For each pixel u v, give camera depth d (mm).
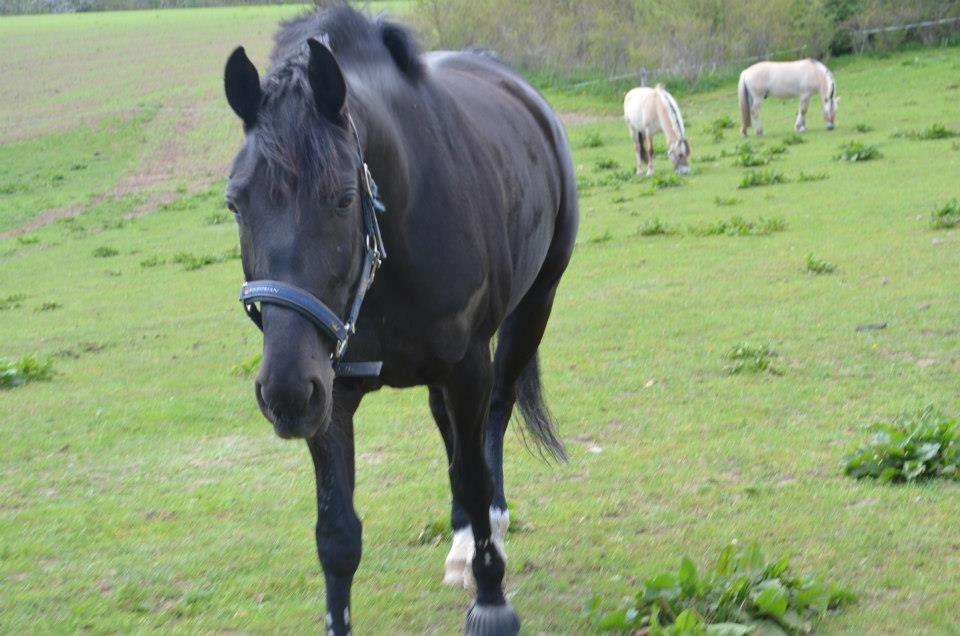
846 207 14273
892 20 33094
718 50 32438
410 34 3963
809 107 27391
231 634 4250
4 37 65125
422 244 3588
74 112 40312
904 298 9594
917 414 6324
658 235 13914
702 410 7094
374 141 3379
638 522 5234
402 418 7543
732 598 4039
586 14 33750
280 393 2924
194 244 18859
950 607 4105
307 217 2988
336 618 3557
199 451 7105
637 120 19812
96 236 21094
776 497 5434
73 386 9367
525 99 5312
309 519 5633
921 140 19484
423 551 5117
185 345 10828
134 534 5496
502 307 4113
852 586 4340
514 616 4102
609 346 8992
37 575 4957
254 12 73125
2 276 17266
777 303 9914
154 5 86812
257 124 3080
